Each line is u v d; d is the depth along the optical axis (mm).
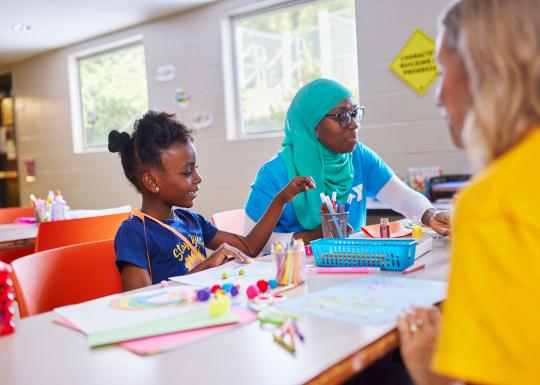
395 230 1590
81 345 736
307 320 782
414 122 2854
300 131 1876
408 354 689
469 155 569
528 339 462
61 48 4770
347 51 3219
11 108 5469
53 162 5047
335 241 1195
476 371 481
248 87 3674
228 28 3684
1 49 4715
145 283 1285
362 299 877
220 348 694
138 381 606
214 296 877
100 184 4617
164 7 3711
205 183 3855
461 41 566
